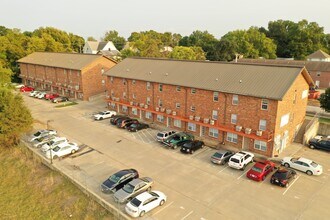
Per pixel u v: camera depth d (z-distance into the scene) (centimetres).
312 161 2923
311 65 7188
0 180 3070
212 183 2689
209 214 2209
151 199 2241
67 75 6438
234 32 11625
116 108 5169
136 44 9844
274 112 3053
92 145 3653
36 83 7831
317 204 2338
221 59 10300
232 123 3456
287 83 3095
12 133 3619
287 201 2381
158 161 3180
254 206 2311
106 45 13200
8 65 8719
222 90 3406
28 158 3388
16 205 2617
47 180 2859
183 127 4047
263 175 2731
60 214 2384
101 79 6397
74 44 14150
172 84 3950
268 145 3197
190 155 3338
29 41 9325
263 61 7956
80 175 2853
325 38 10925
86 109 5491
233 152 3328
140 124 4247
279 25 11788
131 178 2625
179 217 2169
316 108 4806
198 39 13962
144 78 4381
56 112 5303
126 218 2125
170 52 9619
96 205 2370
